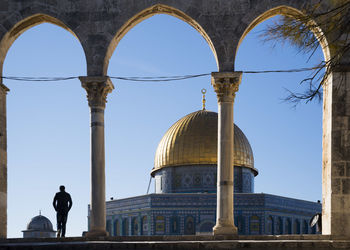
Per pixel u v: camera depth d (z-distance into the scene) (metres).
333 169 31.23
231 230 31.42
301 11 32.50
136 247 28.70
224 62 32.81
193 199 75.69
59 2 33.88
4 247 28.78
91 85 33.44
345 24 23.56
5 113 34.44
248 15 32.97
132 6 33.66
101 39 33.62
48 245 28.88
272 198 76.12
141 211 76.75
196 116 81.81
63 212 34.19
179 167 80.31
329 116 31.81
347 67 31.20
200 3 33.28
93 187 32.84
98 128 33.28
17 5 33.94
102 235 32.28
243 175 79.12
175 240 30.17
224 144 32.44
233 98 32.88
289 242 28.36
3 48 34.12
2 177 33.78
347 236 30.05
